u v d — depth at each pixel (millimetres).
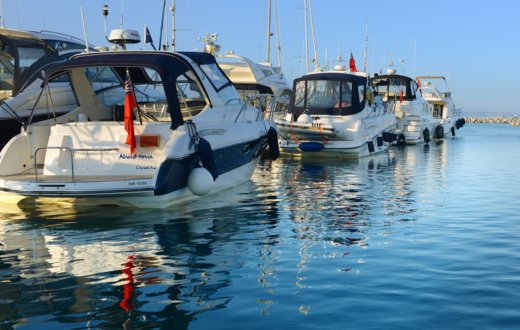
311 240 6699
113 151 8312
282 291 4812
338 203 9422
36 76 11969
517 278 5223
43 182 7629
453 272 5402
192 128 8492
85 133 8398
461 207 9133
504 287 4953
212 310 4355
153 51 9094
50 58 12344
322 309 4387
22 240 6574
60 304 4465
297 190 10914
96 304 4461
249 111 11258
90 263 5629
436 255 6039
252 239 6723
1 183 7812
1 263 5613
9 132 11461
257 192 10562
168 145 7977
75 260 5738
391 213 8539
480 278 5215
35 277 5152
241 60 21922
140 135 8211
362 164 16453
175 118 8297
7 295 4664
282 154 18891
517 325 4090
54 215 7996
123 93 11211
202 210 8555
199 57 9758
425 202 9617
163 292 4766
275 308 4406
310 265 5613
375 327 4043
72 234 6883
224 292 4770
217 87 10039
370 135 18766
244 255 5980
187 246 6352
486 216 8352
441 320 4176
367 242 6621
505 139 32719
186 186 8508
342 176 13406
